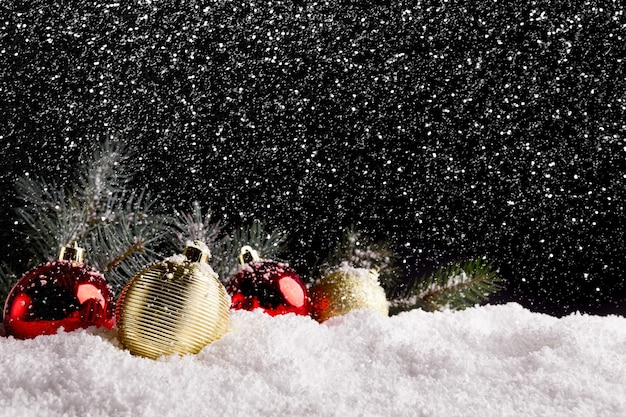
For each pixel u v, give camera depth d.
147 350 0.83
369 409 0.76
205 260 0.87
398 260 1.21
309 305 0.95
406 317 0.92
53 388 0.77
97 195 0.99
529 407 0.76
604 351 0.83
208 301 0.84
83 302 0.86
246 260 0.95
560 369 0.81
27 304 0.85
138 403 0.75
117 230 1.01
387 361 0.84
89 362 0.78
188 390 0.77
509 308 0.95
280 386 0.79
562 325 0.87
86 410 0.75
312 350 0.84
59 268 0.86
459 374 0.82
